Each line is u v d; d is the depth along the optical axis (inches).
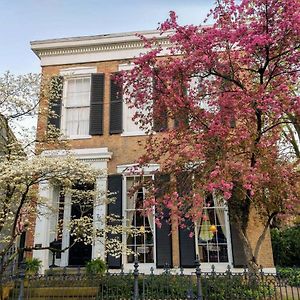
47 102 414.0
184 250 399.2
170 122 394.3
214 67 294.4
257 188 273.0
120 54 491.5
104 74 485.4
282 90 267.7
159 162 403.2
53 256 423.8
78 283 304.7
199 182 264.8
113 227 348.8
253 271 292.5
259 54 282.5
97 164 445.1
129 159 445.4
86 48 497.0
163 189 299.0
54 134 389.4
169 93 293.6
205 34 282.5
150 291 296.0
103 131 462.9
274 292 277.7
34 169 269.9
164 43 462.6
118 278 303.3
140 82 309.4
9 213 311.4
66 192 354.9
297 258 613.9
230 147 268.4
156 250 404.2
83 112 484.7
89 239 326.3
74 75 491.8
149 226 420.2
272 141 284.5
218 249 400.5
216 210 410.6
